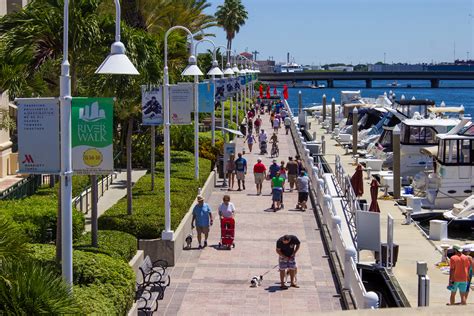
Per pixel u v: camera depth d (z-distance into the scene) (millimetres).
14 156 35000
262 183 38406
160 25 43062
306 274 21625
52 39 17547
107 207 27875
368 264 23859
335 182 36531
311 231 27641
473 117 107250
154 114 23359
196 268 22188
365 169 46531
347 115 71500
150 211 23766
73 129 12719
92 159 12781
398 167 38375
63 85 12359
